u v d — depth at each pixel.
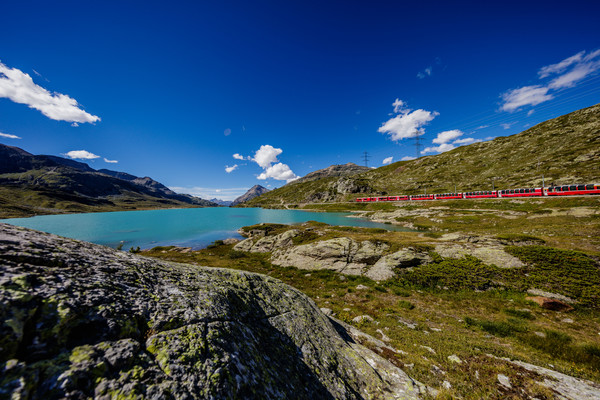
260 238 47.50
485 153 190.12
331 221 100.00
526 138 180.12
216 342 4.39
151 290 4.79
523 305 17.91
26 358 2.53
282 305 8.52
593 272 18.48
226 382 3.80
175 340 3.93
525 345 12.34
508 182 121.06
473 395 7.59
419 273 24.16
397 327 14.66
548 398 7.22
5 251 3.45
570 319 15.46
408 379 7.97
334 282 26.14
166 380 3.26
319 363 6.77
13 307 2.76
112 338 3.38
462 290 21.31
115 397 2.74
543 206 64.75
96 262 4.58
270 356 5.70
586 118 158.88
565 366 9.91
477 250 24.78
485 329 14.54
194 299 5.21
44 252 3.96
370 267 28.05
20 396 2.17
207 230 88.00
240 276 8.84
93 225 104.75
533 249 22.31
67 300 3.33
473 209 78.81
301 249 35.00
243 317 6.26
